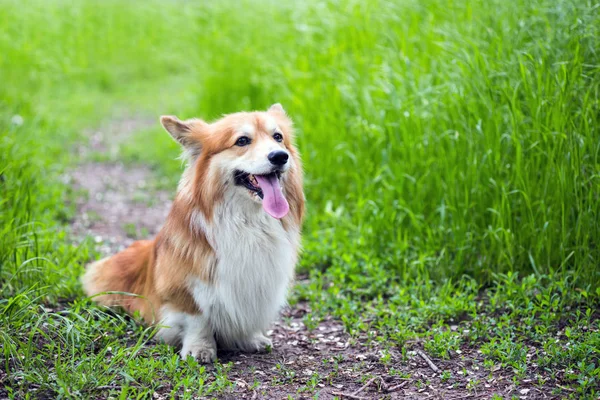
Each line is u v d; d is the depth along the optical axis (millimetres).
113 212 7500
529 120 5180
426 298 4988
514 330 4395
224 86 9805
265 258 4102
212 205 4016
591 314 4484
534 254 5082
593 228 4738
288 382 3838
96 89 14312
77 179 8641
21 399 3365
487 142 5254
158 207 7766
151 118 12273
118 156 9773
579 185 4777
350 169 7137
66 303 4855
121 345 4152
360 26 7496
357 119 6773
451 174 5465
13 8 14312
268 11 9594
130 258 4785
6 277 4750
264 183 4027
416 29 6793
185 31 12547
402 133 5977
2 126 7617
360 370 4004
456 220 5402
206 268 4012
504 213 5129
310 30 7898
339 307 5047
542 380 3705
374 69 7035
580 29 4949
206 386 3697
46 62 13055
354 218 6449
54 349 3947
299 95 7836
